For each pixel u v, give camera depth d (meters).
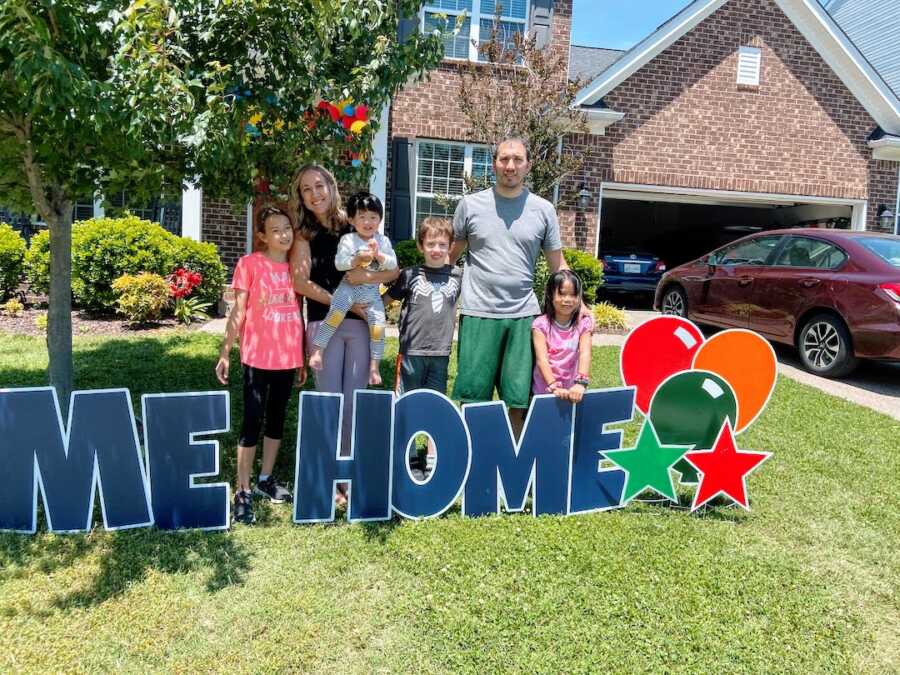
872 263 6.68
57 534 3.04
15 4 2.52
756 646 2.47
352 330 3.57
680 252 17.22
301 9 3.66
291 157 4.27
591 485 3.52
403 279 3.65
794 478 4.11
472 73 10.21
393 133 11.01
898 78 17.03
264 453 3.60
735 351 3.65
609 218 20.44
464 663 2.32
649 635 2.51
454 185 11.46
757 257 8.10
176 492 3.12
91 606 2.55
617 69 11.55
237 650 2.34
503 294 3.64
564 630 2.50
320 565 2.89
